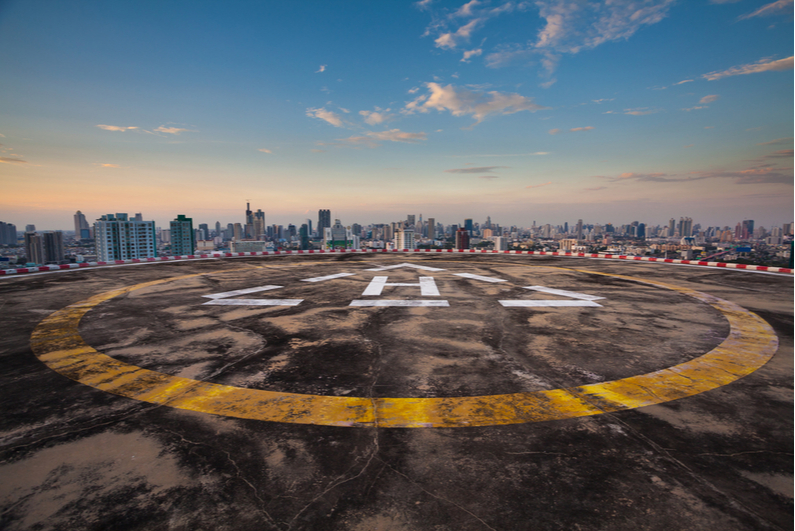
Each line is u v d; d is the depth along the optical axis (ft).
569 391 14.38
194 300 30.76
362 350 18.94
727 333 21.93
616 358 17.87
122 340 20.53
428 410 12.92
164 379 15.48
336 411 12.86
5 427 11.81
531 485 9.23
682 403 13.42
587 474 9.61
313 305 28.96
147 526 7.99
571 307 28.43
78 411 12.85
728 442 10.96
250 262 61.87
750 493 8.88
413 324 23.72
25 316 25.66
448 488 9.12
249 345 19.74
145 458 10.25
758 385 14.92
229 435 11.39
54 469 9.79
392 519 8.19
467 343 20.02
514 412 12.78
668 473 9.61
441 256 75.25
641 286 37.78
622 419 12.31
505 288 36.42
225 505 8.58
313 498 8.80
